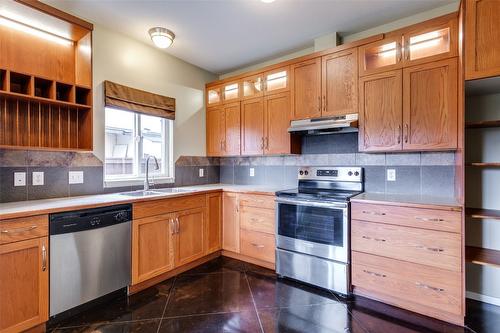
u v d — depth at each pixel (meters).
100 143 2.65
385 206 2.09
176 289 2.42
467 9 1.77
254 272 2.81
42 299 1.76
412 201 2.03
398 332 1.78
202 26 2.64
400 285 2.03
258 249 2.93
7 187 2.06
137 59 2.96
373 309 2.07
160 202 2.53
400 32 2.28
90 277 2.01
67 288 1.88
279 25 2.63
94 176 2.61
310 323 1.89
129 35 2.85
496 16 1.68
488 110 2.11
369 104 2.45
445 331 1.79
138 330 1.81
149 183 3.10
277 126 3.09
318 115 2.76
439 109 2.11
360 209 2.22
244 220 3.05
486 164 1.85
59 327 1.83
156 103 3.14
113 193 2.75
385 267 2.09
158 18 2.49
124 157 2.95
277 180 3.46
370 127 2.44
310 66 2.83
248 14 2.43
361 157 2.81
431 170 2.42
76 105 2.27
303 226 2.53
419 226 1.95
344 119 2.55
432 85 2.14
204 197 3.04
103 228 2.09
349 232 2.27
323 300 2.22
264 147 3.21
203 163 3.80
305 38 2.91
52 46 2.31
